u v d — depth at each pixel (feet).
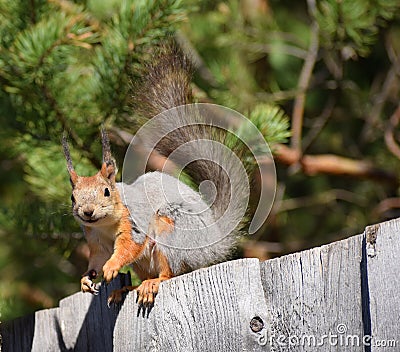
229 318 22.15
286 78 44.37
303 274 21.54
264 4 44.14
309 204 44.78
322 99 45.57
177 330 23.08
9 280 39.42
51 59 30.07
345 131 46.42
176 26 31.30
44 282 40.81
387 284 20.27
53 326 27.94
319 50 43.55
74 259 39.58
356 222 45.73
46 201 32.96
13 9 31.35
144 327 24.00
